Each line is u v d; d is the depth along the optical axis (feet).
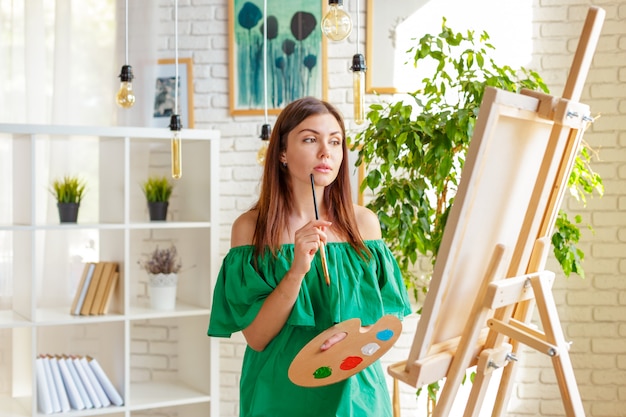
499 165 4.93
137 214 11.91
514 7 11.68
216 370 10.64
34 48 11.59
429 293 4.84
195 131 10.36
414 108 11.78
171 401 10.43
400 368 5.07
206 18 12.12
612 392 11.75
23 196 10.03
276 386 6.00
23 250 10.12
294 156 6.03
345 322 5.24
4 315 10.35
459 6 11.70
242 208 12.16
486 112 4.55
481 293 5.10
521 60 11.68
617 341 11.75
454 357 5.17
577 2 11.64
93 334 11.87
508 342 5.69
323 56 11.89
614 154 11.64
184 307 10.87
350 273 6.15
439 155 8.99
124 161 10.08
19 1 11.62
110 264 10.34
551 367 11.80
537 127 5.17
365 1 11.83
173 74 12.16
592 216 11.69
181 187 11.43
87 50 11.73
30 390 9.95
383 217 9.35
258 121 12.10
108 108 11.80
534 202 5.20
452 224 4.71
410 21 11.75
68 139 10.57
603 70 11.61
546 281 5.30
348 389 5.88
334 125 6.08
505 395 5.69
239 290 6.10
